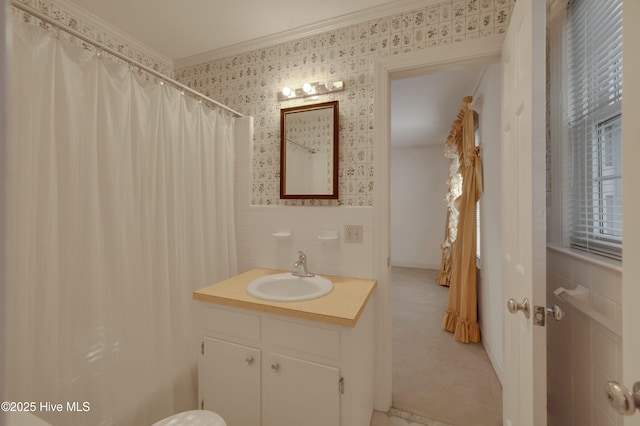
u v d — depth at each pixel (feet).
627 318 1.79
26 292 3.44
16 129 3.33
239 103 6.73
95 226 4.05
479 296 8.55
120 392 4.34
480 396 5.90
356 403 4.05
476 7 4.89
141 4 5.30
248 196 6.54
